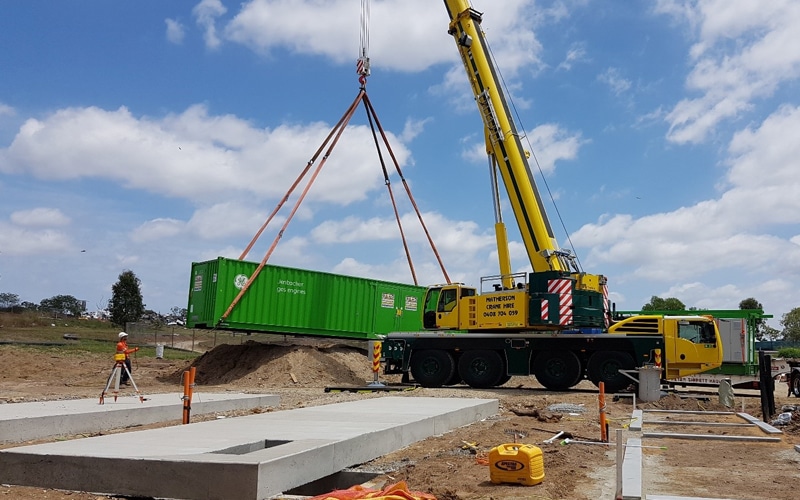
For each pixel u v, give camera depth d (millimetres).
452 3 22016
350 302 27609
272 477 6430
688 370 19609
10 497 6438
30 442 9969
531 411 14172
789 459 8969
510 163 20969
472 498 6492
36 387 21266
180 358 36219
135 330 48906
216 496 6285
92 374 25703
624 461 8172
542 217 20906
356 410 12094
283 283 25406
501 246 21562
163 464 6477
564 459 8445
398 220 29688
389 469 8125
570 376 20438
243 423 9969
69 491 6723
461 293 22266
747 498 6641
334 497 5852
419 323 30672
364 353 29016
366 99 26438
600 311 20797
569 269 21000
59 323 52625
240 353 26281
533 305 20297
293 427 9430
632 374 19562
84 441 8016
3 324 47344
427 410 12102
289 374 23969
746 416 14109
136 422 12109
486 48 21750
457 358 22453
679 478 7664
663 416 14633
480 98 21422
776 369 23219
